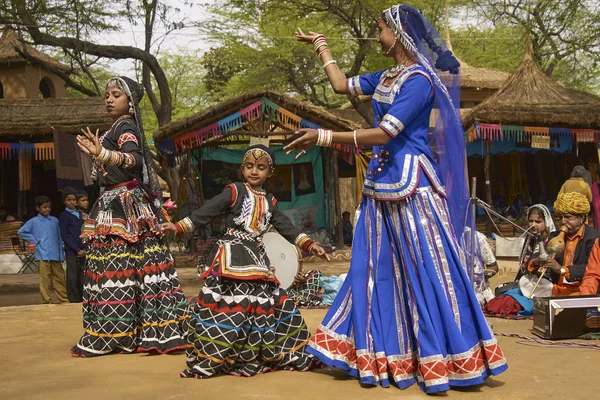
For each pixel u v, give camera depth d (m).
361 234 4.05
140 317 5.10
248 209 4.34
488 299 7.52
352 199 27.92
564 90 18.91
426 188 3.93
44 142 17.97
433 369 3.63
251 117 16.95
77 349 4.95
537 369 4.28
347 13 25.12
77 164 15.72
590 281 5.92
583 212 6.46
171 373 4.23
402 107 3.86
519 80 18.97
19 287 14.77
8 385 3.88
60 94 27.00
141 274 5.09
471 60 33.25
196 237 17.77
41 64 24.44
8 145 17.58
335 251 18.05
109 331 4.96
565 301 5.51
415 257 3.85
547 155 20.36
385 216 4.00
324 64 4.60
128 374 4.18
